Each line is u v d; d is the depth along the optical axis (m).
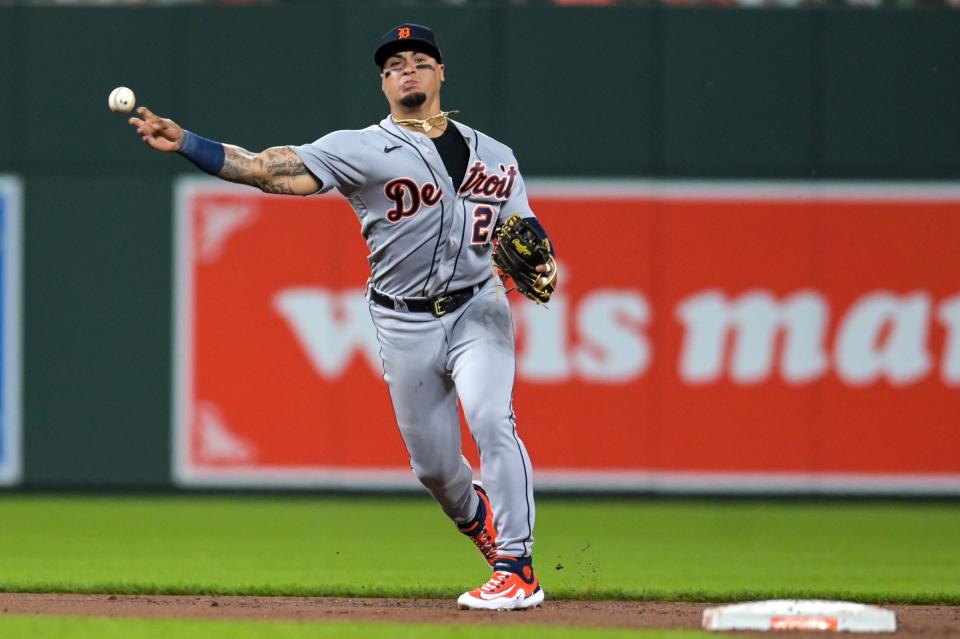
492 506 19.81
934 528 35.69
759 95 39.81
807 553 31.09
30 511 38.12
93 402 40.12
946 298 39.41
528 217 20.23
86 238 40.09
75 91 40.03
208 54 39.97
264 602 21.52
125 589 23.11
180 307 39.91
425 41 19.50
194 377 39.91
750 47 39.91
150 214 40.00
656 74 39.94
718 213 39.78
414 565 28.33
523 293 19.98
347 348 39.69
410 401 20.36
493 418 19.50
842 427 39.50
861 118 39.75
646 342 39.62
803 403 39.53
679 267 39.75
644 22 39.97
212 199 39.91
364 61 39.91
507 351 20.00
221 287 39.88
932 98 39.66
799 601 18.55
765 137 39.81
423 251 19.67
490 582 20.00
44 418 40.12
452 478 20.92
